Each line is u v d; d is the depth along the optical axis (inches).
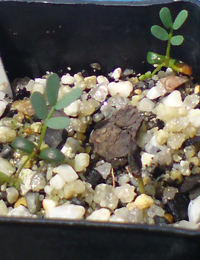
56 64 9.0
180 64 8.7
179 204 7.6
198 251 6.6
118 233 6.5
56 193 7.8
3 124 8.4
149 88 8.8
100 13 8.2
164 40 8.4
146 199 7.6
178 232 6.4
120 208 7.6
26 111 8.5
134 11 8.2
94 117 8.5
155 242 6.6
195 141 8.0
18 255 7.1
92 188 7.9
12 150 8.2
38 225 6.6
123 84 8.7
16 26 8.4
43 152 7.7
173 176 7.8
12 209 7.8
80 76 9.0
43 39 8.6
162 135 8.0
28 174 7.9
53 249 6.9
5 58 8.8
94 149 8.1
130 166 7.4
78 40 8.6
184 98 8.6
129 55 8.8
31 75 9.0
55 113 8.4
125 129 8.1
